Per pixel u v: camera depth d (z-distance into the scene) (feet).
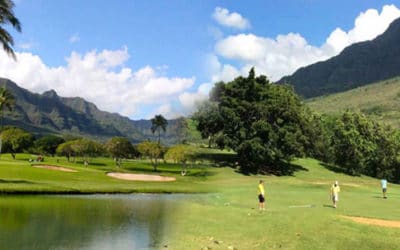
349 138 390.83
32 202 125.90
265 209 122.01
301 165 390.01
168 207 125.59
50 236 76.69
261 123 319.68
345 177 357.82
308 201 149.69
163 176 276.21
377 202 147.84
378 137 421.18
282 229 84.79
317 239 74.13
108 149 400.26
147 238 78.18
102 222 94.58
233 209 121.08
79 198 144.97
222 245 72.79
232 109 331.36
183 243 74.38
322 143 427.74
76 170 268.00
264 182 248.32
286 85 405.80
